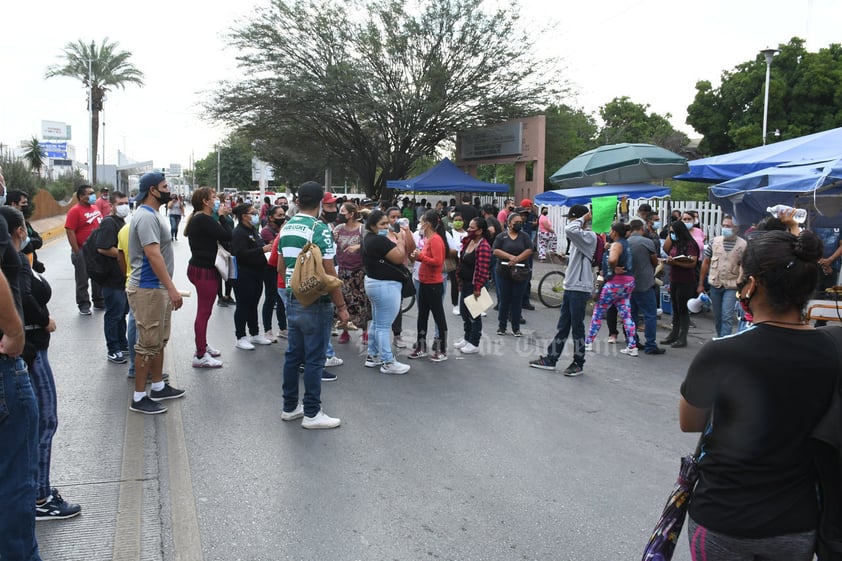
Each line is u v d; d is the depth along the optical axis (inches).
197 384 251.9
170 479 168.2
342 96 1007.0
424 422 215.0
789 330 78.8
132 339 249.9
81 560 130.6
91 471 172.2
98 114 1775.3
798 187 269.6
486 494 162.7
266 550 135.8
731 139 1190.3
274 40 1005.2
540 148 918.4
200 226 265.7
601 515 152.8
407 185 875.4
